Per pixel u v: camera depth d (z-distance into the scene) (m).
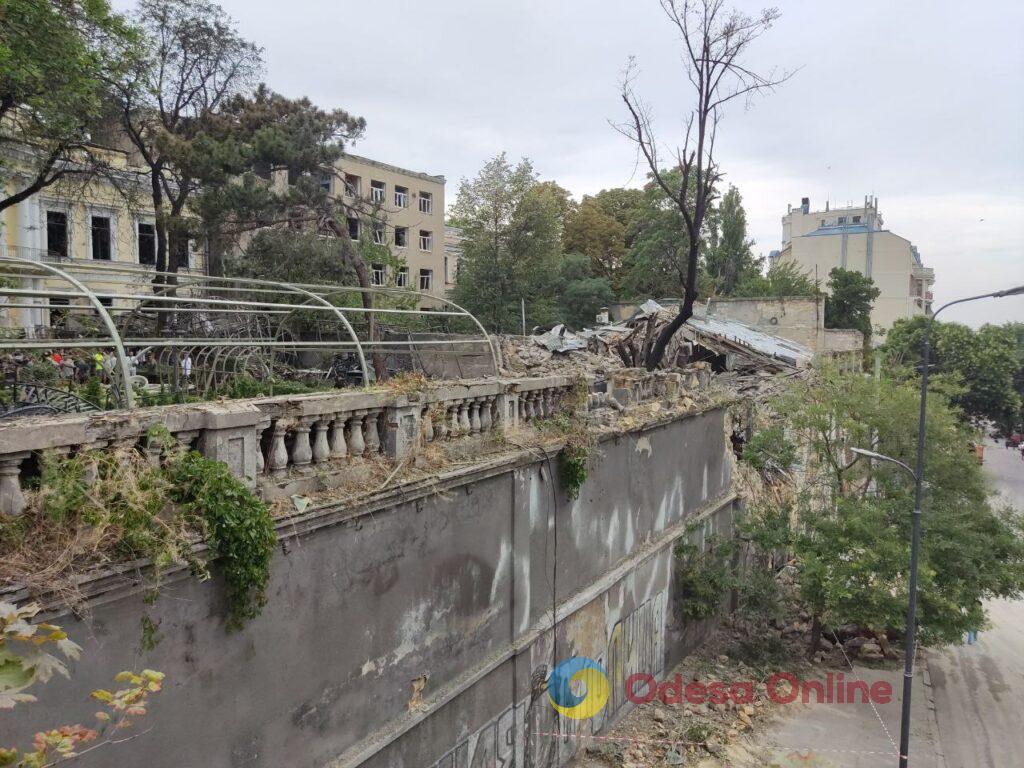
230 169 20.42
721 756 11.15
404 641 7.36
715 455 16.75
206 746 5.30
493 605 8.84
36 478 4.46
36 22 13.97
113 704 3.58
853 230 64.38
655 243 41.12
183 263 24.16
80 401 8.62
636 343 20.36
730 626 16.73
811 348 30.34
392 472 7.07
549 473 9.91
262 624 5.71
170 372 11.91
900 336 44.34
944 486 14.95
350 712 6.70
